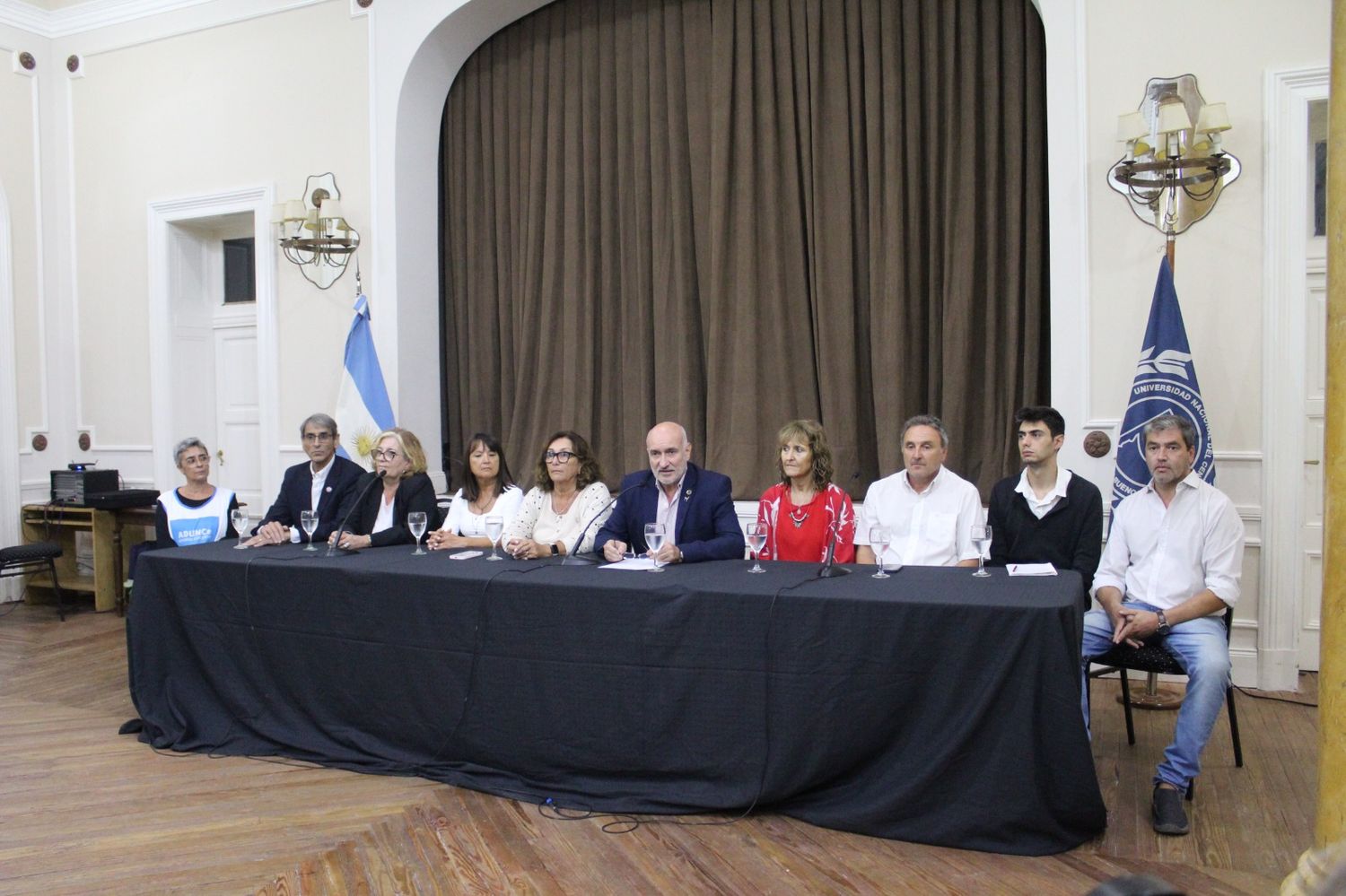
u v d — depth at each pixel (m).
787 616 2.34
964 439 4.22
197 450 4.17
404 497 3.74
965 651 2.19
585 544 3.31
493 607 2.64
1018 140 4.14
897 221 4.28
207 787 2.74
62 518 5.56
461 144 5.37
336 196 5.27
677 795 2.48
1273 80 3.52
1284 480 3.55
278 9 5.39
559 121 5.01
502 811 2.54
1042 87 4.12
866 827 2.31
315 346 5.35
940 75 4.27
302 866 2.25
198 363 5.91
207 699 3.12
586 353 4.95
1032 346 4.12
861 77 4.41
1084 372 3.80
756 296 4.61
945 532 3.10
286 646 2.97
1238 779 2.71
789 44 4.52
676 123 4.73
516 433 5.13
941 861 2.19
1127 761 2.87
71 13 5.89
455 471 5.40
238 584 3.04
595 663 2.53
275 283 5.44
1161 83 3.59
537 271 5.10
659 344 4.80
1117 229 3.76
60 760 2.99
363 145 5.20
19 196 5.77
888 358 4.30
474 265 5.32
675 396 4.77
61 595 5.66
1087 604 2.97
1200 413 3.47
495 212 5.25
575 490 3.47
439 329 5.43
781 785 2.38
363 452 5.02
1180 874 2.13
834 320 4.46
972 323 4.22
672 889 2.10
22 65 5.79
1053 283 3.87
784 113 4.54
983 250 4.26
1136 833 2.35
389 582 2.79
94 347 5.94
